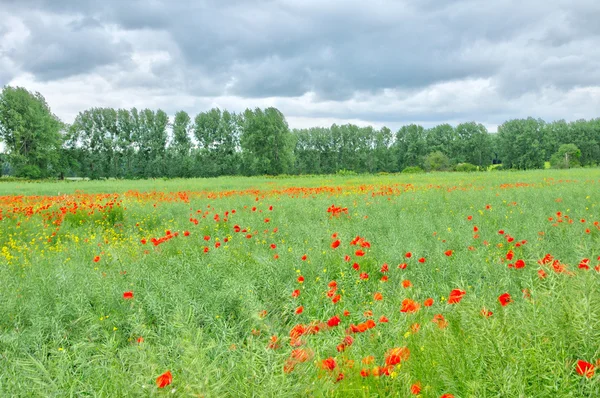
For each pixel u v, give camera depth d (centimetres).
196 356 276
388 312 414
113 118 8406
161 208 1480
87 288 514
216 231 1003
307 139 10469
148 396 266
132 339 427
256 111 8056
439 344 305
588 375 243
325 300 509
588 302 284
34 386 301
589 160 10206
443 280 557
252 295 477
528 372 266
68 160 8112
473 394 248
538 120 10325
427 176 4394
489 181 2841
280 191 2083
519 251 658
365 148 10456
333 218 1101
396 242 687
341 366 302
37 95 7656
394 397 268
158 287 521
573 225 781
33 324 423
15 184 4250
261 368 293
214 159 8719
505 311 322
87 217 1359
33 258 729
